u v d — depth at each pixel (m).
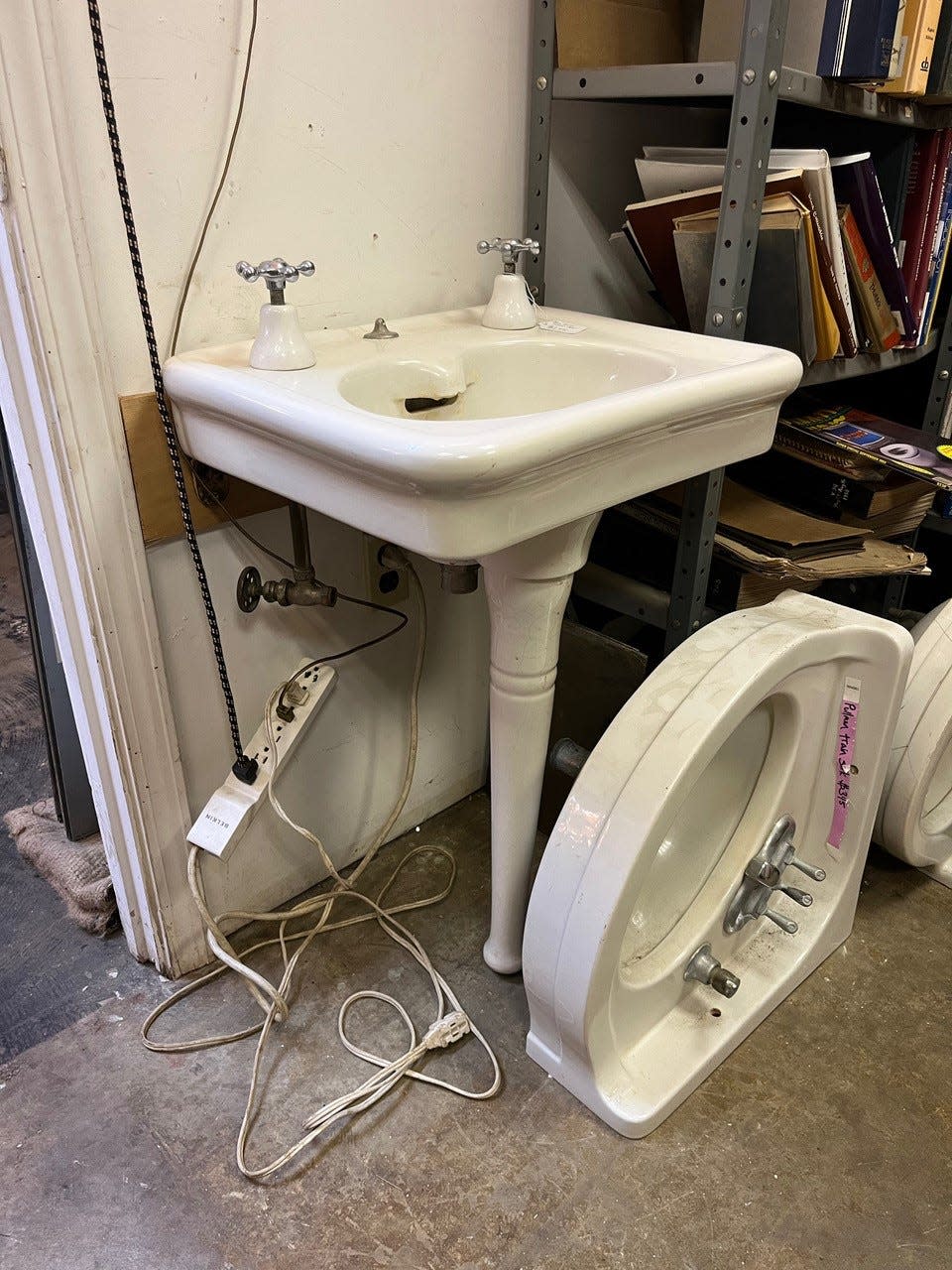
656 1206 0.88
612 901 0.82
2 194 0.71
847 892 1.15
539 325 1.02
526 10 1.04
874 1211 0.88
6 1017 1.06
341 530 1.08
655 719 0.84
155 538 0.90
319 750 1.17
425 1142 0.93
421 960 1.12
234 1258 0.83
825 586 1.51
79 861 1.22
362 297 1.01
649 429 0.72
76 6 0.71
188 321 0.88
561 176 1.18
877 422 1.29
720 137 1.40
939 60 1.08
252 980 1.05
